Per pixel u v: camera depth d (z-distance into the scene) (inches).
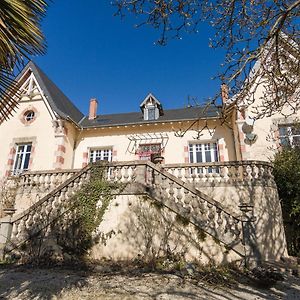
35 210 363.3
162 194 348.2
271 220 353.7
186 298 209.2
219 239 311.3
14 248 343.9
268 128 490.0
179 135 236.8
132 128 622.2
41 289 226.5
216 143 579.8
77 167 609.0
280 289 230.7
